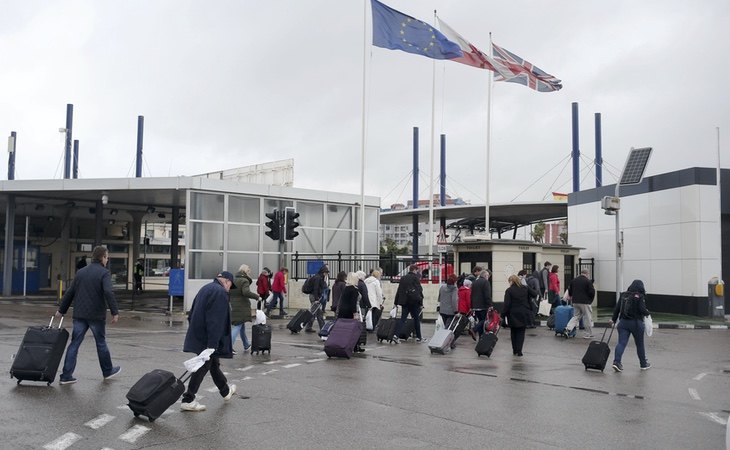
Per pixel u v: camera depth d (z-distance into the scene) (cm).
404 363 1317
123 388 948
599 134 5338
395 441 707
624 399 983
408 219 5272
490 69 2788
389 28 2573
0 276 3812
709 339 1902
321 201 3033
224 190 2723
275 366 1240
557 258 2983
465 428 774
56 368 955
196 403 839
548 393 1016
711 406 945
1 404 830
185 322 2130
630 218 2925
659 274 2742
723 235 2717
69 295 1001
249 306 1424
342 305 1460
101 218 3375
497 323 1681
